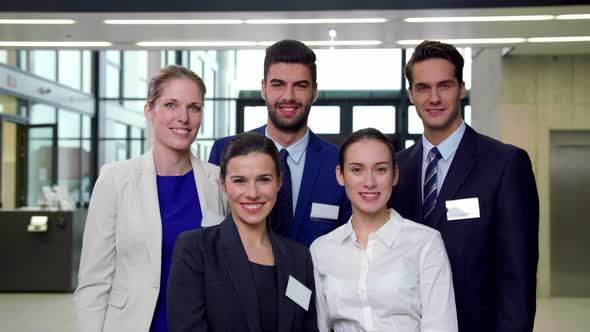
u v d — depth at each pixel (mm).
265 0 6129
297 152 3059
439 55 2789
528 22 6656
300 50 2895
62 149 16547
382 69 15133
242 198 2455
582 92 9422
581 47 8695
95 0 6219
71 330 7020
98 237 2615
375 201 2586
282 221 2988
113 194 2635
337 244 2695
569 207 9602
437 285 2523
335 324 2637
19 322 7438
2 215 9789
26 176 14578
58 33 7199
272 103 2928
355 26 6816
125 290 2596
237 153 2469
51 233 9758
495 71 9875
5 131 14641
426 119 2861
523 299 2592
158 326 2604
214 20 6531
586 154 9570
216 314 2346
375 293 2525
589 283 9539
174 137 2686
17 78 13961
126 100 18672
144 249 2621
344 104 15188
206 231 2465
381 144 2596
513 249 2637
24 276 9734
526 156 2783
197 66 16719
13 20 6547
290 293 2439
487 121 10461
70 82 17266
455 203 2762
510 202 2674
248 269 2418
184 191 2795
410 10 6078
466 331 2705
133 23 6672
